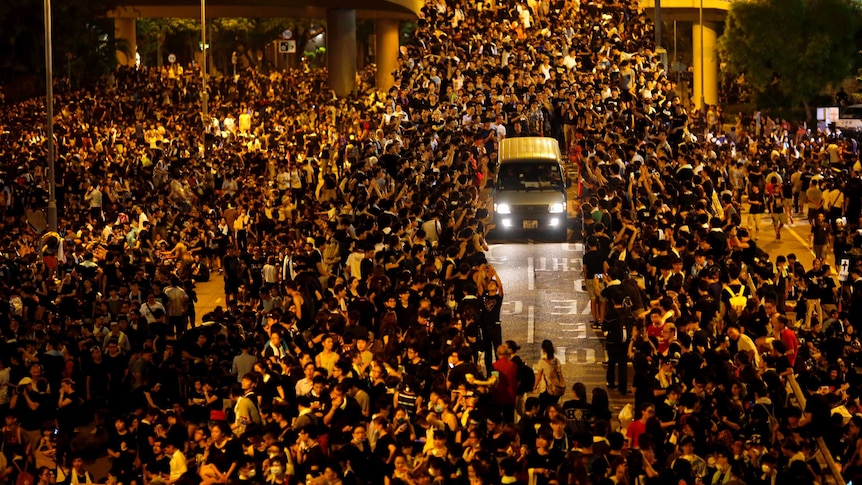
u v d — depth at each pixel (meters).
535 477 21.23
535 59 63.56
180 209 49.75
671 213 37.66
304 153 60.97
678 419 24.03
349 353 26.55
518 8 73.94
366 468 21.73
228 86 91.94
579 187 47.91
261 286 38.44
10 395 29.72
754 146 65.88
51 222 45.91
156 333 31.72
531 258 43.44
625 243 35.31
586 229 38.88
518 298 38.97
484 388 25.16
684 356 26.00
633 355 28.48
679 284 31.17
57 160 55.03
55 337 30.95
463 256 33.69
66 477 25.59
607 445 21.95
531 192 45.19
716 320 30.91
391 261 33.50
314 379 24.38
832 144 62.62
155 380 29.88
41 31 75.88
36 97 75.88
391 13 96.19
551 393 26.08
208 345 30.72
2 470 25.44
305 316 32.09
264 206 47.62
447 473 20.52
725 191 44.91
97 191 50.28
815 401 24.98
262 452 22.94
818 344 32.19
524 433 23.56
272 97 89.25
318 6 87.31
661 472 20.69
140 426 25.47
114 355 30.28
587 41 67.50
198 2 82.31
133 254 40.91
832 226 47.22
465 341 27.31
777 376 26.22
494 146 51.56
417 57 66.25
